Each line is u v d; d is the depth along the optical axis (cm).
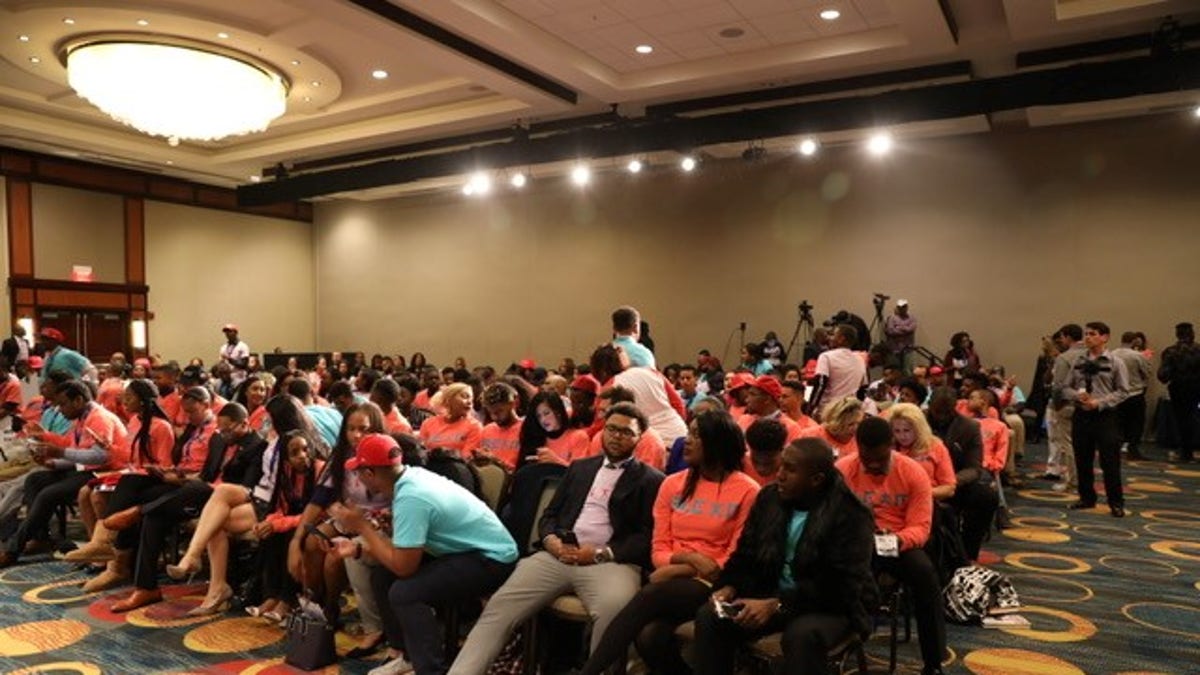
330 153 1229
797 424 447
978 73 867
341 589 389
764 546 279
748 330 1230
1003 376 970
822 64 809
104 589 451
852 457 354
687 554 297
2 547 530
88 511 513
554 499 344
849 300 1159
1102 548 534
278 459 413
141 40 776
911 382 526
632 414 335
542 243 1417
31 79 945
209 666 349
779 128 883
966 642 371
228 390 941
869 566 274
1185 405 870
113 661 353
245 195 1275
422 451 357
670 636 287
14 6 720
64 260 1259
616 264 1345
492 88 878
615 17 737
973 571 408
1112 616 407
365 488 371
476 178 1324
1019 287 1055
